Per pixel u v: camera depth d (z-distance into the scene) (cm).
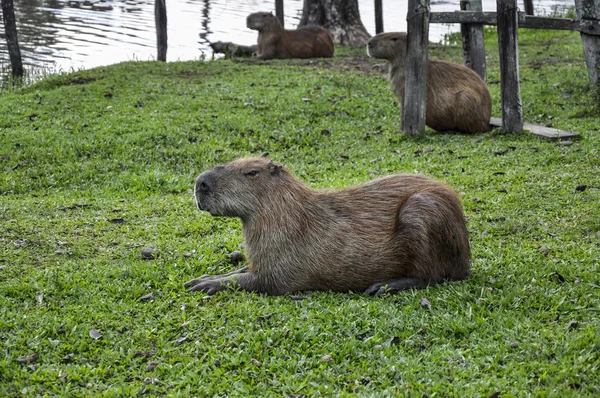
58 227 691
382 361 426
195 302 507
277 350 439
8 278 562
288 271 521
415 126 1001
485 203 718
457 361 420
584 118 1056
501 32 957
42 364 431
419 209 505
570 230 630
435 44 1911
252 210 523
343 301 505
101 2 2886
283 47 1698
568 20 1090
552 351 420
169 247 636
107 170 898
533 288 506
